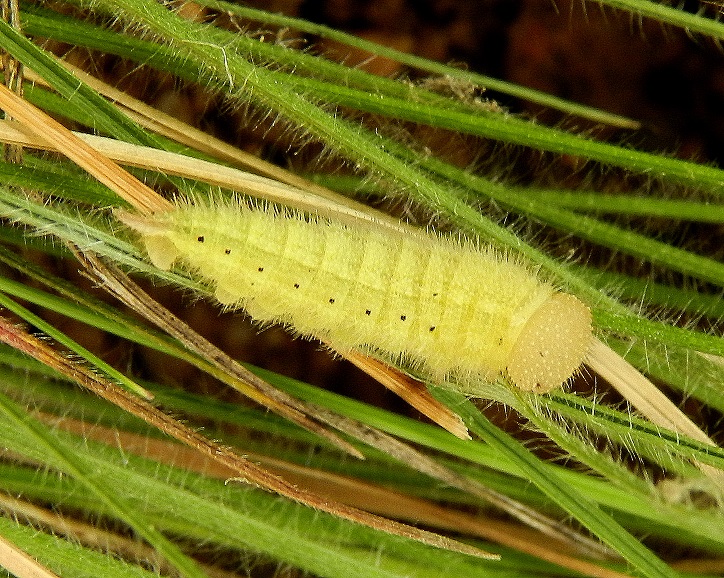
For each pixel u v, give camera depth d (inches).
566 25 5.9
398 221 5.3
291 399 5.2
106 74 5.6
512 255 5.2
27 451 5.1
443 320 5.1
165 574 5.5
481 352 5.2
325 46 5.9
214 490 5.3
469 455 5.2
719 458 5.1
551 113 6.0
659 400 5.3
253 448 5.5
